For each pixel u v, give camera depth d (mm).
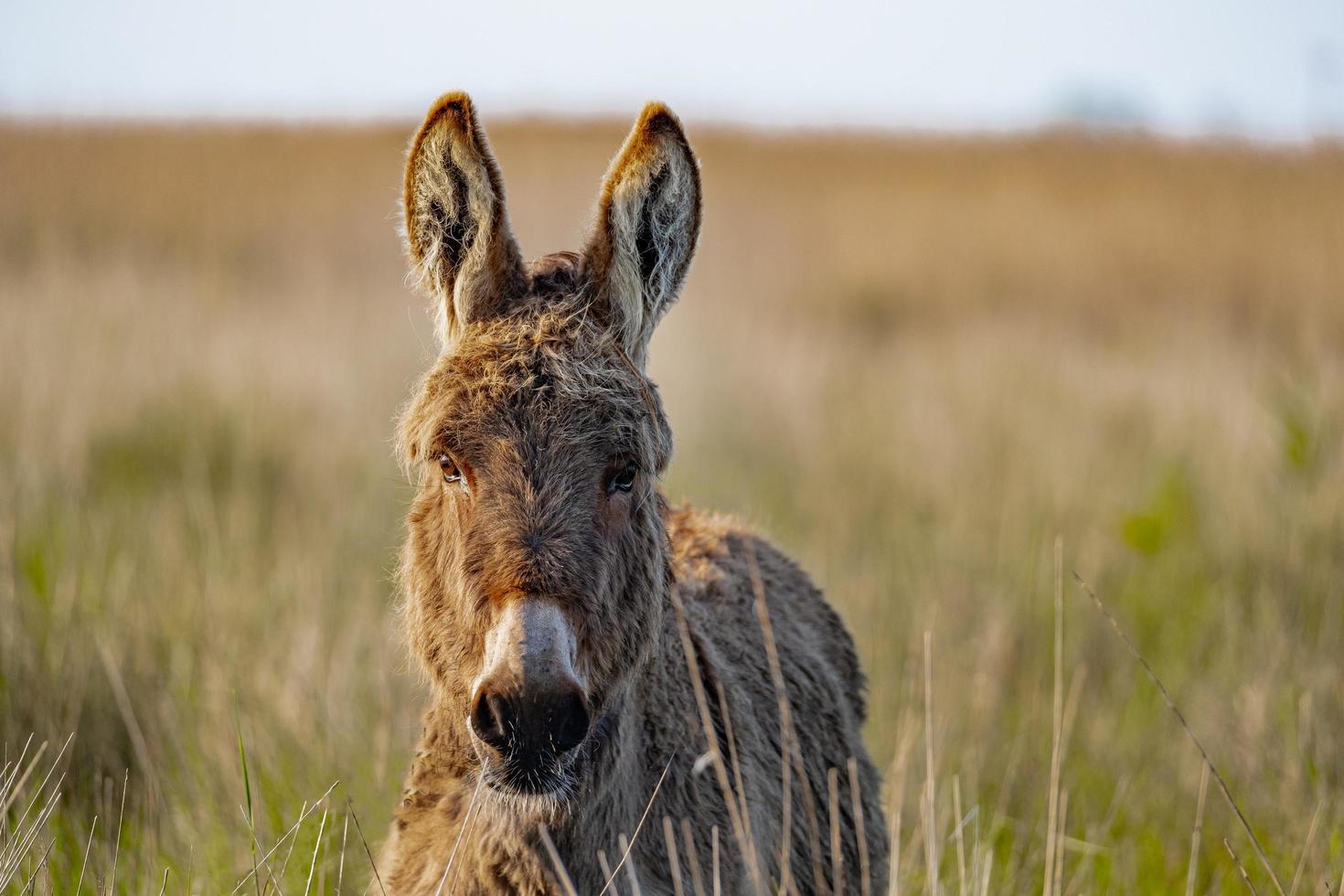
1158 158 94938
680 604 13172
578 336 11891
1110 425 38000
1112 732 21172
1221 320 56406
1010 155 106812
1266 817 18266
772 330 51219
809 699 15547
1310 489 28953
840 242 75375
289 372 38500
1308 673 21953
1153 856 17969
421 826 12875
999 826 17656
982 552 28969
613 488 11727
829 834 14898
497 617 10734
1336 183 71938
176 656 20641
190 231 65625
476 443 11320
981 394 41062
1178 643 24719
